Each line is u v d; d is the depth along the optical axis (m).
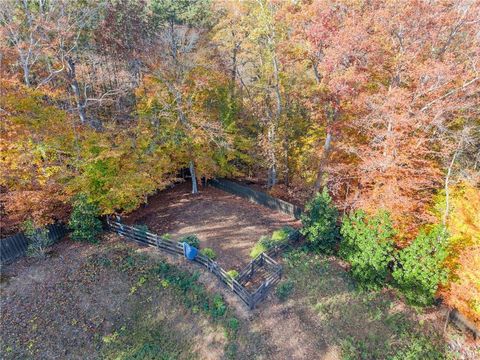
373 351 14.83
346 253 17.72
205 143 24.08
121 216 21.41
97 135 18.75
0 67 17.47
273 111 25.45
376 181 17.81
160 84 22.16
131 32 26.00
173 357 13.91
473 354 15.11
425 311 16.62
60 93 20.17
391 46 17.48
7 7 18.75
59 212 18.08
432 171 16.94
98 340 14.26
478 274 13.54
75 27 21.80
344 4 17.34
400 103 16.09
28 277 15.81
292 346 14.27
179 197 25.53
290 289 16.30
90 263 16.89
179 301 15.66
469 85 16.06
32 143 16.36
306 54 19.78
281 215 23.22
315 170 23.52
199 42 25.38
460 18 16.33
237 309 15.02
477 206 14.76
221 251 18.52
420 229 16.30
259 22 20.77
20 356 13.24
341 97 17.91
